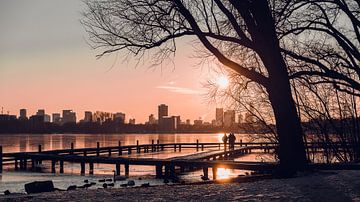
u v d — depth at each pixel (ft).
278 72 58.59
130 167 149.69
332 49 81.56
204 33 60.44
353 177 52.06
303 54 81.87
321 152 90.63
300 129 59.06
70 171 132.36
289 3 66.44
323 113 86.89
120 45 65.57
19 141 456.45
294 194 38.93
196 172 124.36
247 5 58.18
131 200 36.91
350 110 87.35
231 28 69.10
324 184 45.57
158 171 114.01
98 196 39.86
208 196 38.68
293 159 58.18
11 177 111.65
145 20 63.46
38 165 152.35
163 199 37.32
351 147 85.87
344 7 69.31
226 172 121.80
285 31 71.00
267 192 40.57
